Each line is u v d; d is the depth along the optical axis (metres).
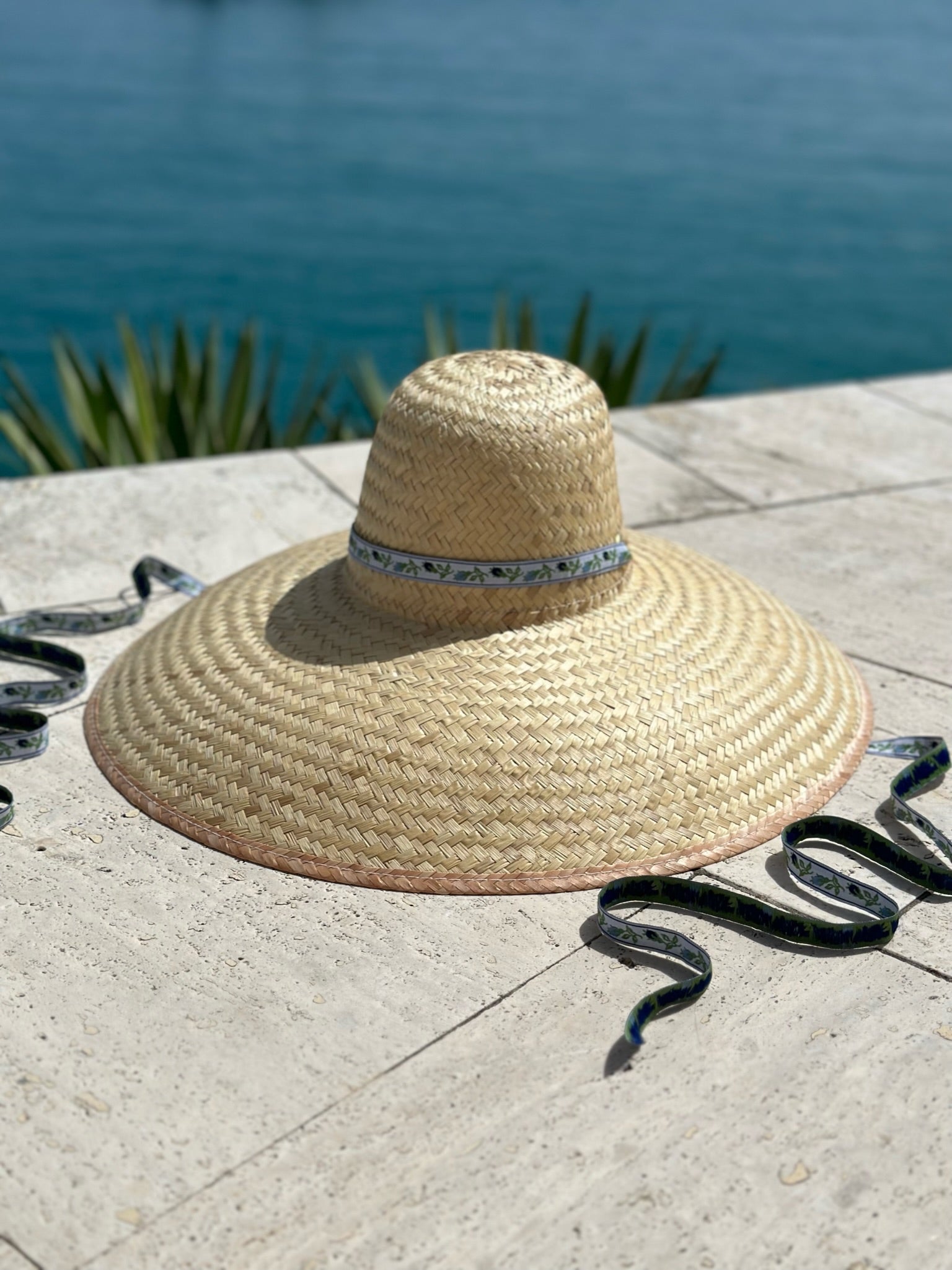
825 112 14.00
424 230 8.27
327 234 7.95
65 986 1.04
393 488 1.18
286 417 4.77
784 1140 0.96
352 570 1.24
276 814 1.13
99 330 5.78
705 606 1.28
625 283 7.35
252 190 9.09
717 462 1.79
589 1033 1.01
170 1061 0.99
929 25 26.66
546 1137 0.96
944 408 1.97
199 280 6.74
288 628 1.24
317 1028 1.01
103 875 1.12
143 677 1.26
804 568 1.55
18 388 2.25
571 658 1.18
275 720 1.16
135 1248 0.90
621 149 11.57
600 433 1.19
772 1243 0.91
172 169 9.64
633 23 25.66
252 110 12.73
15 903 1.10
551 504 1.17
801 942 1.07
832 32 24.56
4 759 1.23
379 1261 0.90
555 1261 0.90
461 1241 0.91
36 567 1.51
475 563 1.17
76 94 12.99
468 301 6.77
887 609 1.47
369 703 1.15
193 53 17.36
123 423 2.21
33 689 1.29
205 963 1.05
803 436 1.87
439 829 1.11
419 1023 1.02
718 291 7.27
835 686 1.28
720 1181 0.94
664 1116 0.97
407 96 14.33
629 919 1.09
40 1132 0.96
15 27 19.14
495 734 1.13
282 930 1.08
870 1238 0.91
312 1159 0.94
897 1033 1.02
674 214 9.08
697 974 1.05
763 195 9.79
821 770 1.21
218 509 1.63
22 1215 0.92
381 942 1.07
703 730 1.17
